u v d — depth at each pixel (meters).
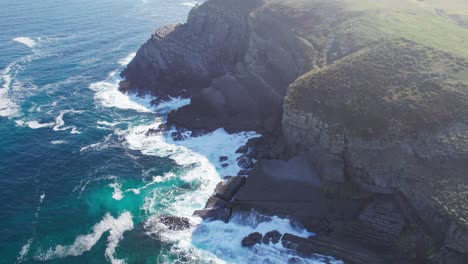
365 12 86.19
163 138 79.38
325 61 72.25
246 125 79.50
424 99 56.84
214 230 55.69
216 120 82.00
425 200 49.28
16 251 53.78
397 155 53.69
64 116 88.12
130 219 58.81
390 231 50.22
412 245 48.50
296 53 79.00
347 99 60.16
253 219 55.75
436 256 45.94
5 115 87.88
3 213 60.19
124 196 63.56
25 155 73.75
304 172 60.50
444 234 46.28
